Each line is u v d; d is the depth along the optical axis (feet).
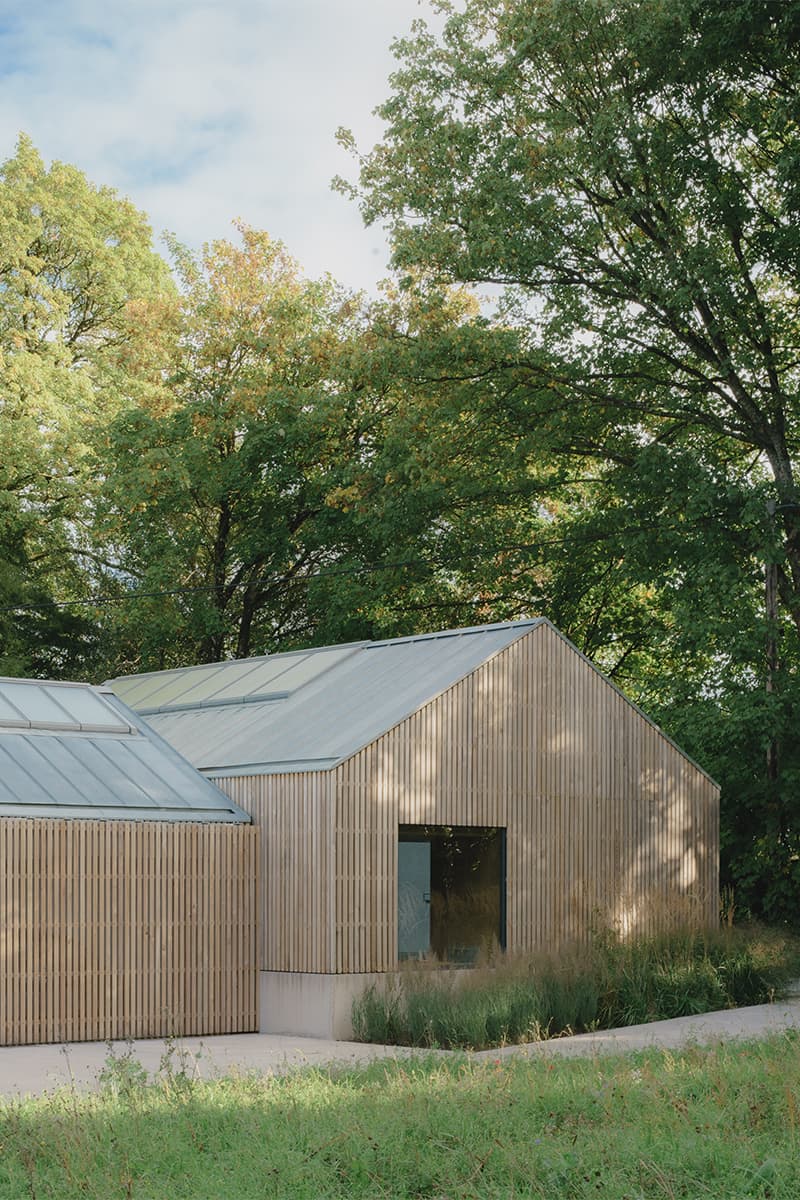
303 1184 29.68
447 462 111.75
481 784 72.02
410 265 103.35
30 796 66.28
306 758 69.56
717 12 90.02
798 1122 33.47
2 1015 61.87
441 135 100.12
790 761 94.63
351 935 65.72
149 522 135.64
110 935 65.51
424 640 81.61
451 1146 32.94
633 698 126.31
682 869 80.53
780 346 103.71
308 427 126.21
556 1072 42.65
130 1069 44.01
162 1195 28.86
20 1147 32.76
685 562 99.76
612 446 111.55
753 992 71.56
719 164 97.04
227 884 69.15
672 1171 29.50
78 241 150.82
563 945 69.41
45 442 140.46
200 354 135.44
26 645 144.36
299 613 142.61
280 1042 62.90
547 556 115.24
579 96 99.81
